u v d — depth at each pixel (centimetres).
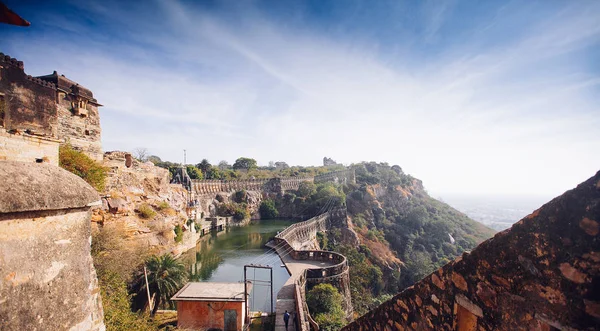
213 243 4844
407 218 7719
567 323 296
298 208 8119
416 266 5841
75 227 567
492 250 396
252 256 3884
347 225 6750
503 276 376
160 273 2138
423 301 544
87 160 2283
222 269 3375
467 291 436
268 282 2784
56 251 519
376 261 5728
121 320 1298
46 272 496
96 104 2712
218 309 1820
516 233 362
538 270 331
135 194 3045
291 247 3506
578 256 293
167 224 3253
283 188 8769
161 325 1855
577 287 291
